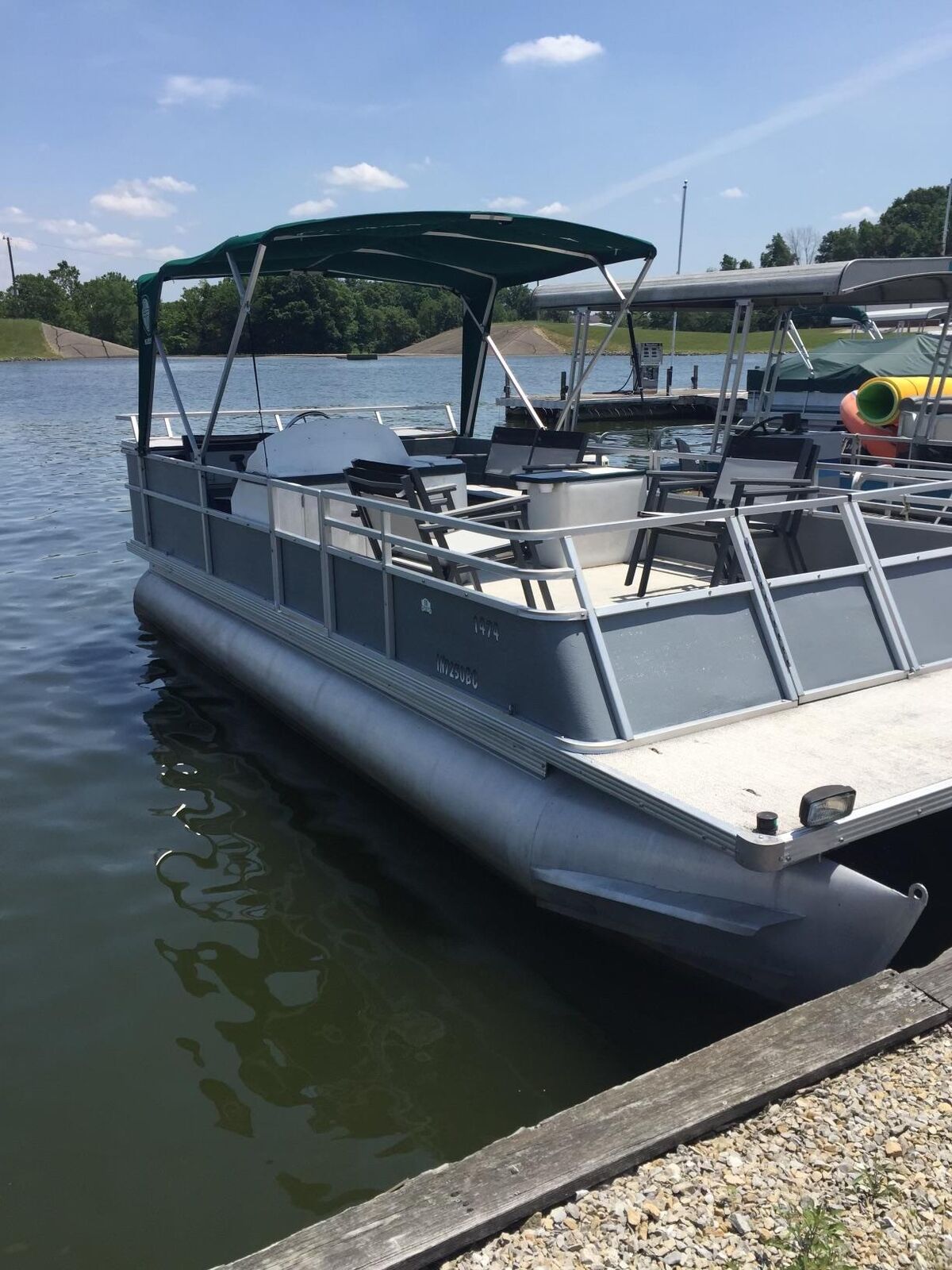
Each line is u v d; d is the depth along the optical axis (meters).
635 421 26.23
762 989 3.48
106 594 9.72
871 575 4.47
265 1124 3.26
